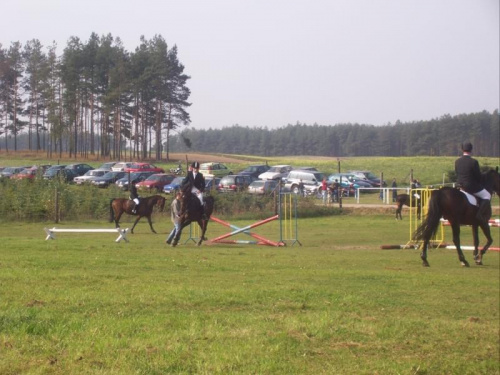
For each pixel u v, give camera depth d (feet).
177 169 233.96
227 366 23.13
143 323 28.73
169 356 23.84
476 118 503.20
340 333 29.35
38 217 118.32
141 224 114.83
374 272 52.08
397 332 30.32
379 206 139.44
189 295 36.37
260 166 232.32
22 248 63.67
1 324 27.17
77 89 291.79
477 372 25.40
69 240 78.02
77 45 289.33
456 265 60.59
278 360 24.39
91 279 41.37
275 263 55.72
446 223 79.25
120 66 283.79
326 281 46.03
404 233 100.07
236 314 32.17
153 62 277.85
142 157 304.30
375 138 611.88
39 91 306.14
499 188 60.44
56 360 22.88
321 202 151.53
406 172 274.98
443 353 27.73
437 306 38.78
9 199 119.34
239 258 59.36
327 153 650.02
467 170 58.29
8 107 315.58
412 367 24.89
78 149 407.23
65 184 128.47
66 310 31.17
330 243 84.99
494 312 37.81
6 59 308.19
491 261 64.95
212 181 170.09
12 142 533.96
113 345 24.86
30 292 35.42
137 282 41.04
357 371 23.93
